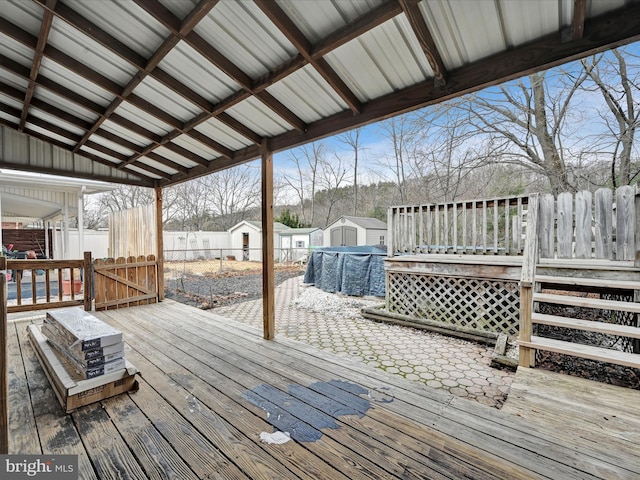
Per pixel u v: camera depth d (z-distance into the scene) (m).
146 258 5.47
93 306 4.93
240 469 1.49
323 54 2.10
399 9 1.69
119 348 2.22
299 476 1.44
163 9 2.02
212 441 1.69
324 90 2.62
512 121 8.59
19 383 2.37
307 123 3.17
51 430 1.79
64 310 3.08
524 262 3.31
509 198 4.22
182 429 1.80
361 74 2.32
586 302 2.72
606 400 2.07
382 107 2.57
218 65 2.37
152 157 4.62
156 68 2.66
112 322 4.18
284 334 4.11
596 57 6.95
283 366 2.73
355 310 5.46
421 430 1.79
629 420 1.85
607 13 1.59
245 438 1.72
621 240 3.18
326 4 1.82
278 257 16.52
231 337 3.56
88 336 2.15
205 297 6.67
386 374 2.57
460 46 1.92
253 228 17.67
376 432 1.77
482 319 4.00
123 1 2.07
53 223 11.55
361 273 6.57
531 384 2.30
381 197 19.83
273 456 1.57
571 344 2.56
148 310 4.91
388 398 2.16
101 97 3.34
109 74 2.88
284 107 2.91
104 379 2.11
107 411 1.99
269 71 2.48
